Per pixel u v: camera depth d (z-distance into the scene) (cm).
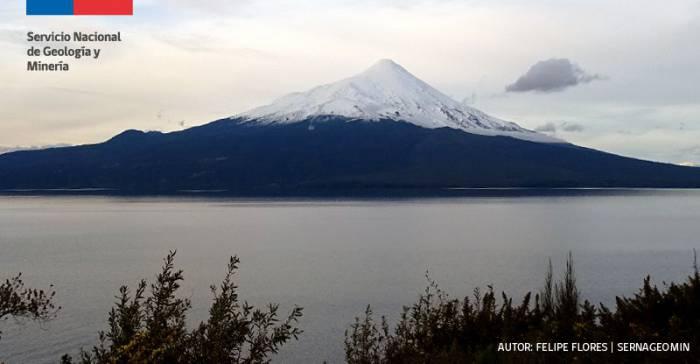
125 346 786
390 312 4331
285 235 11681
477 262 7506
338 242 10238
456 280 5969
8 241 10712
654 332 994
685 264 7275
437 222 15012
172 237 11406
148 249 9225
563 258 7919
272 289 5409
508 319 1181
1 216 18275
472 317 1201
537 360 959
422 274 6400
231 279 6009
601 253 8562
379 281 5919
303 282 5841
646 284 1140
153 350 777
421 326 1217
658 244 9800
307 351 3256
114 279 6141
